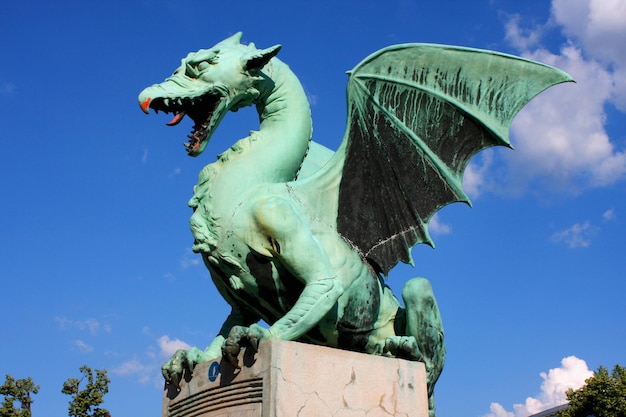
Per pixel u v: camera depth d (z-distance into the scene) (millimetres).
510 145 4559
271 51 4473
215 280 4574
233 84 4508
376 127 4742
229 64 4508
